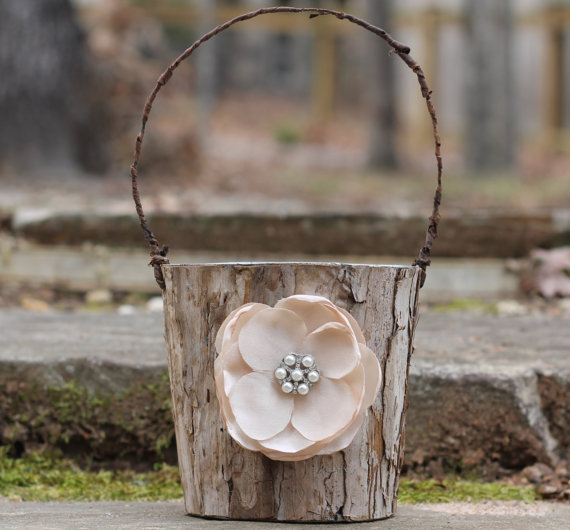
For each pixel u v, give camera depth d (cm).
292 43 1984
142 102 868
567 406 225
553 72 1616
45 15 762
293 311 160
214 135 1476
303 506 163
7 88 747
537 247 398
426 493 207
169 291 172
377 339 167
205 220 399
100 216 403
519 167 1277
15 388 228
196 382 168
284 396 158
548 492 204
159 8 1473
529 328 292
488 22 1123
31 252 400
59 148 772
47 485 215
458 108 1731
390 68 1240
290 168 1119
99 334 270
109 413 226
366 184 955
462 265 388
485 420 220
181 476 174
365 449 166
